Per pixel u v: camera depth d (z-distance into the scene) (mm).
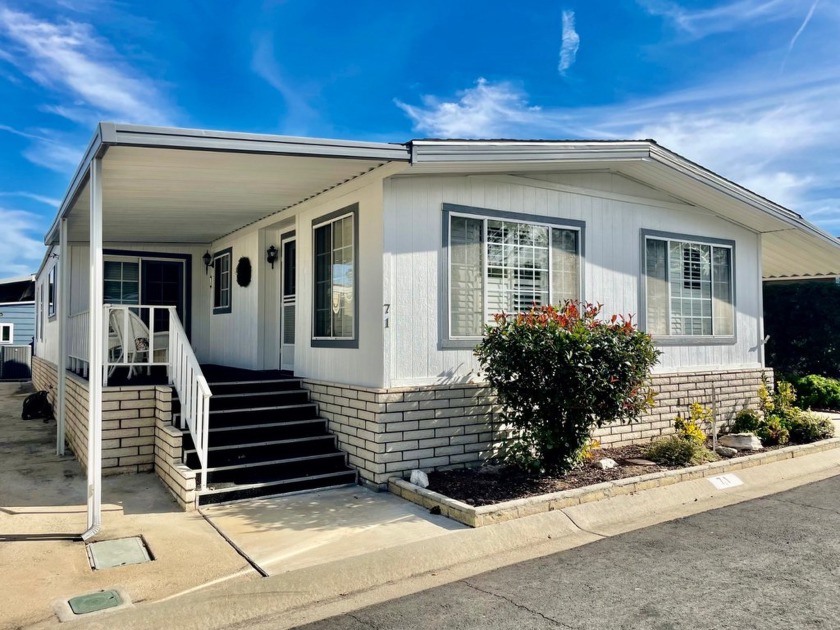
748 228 10555
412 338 6887
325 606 4070
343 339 7434
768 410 9641
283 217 8820
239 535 5195
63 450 8297
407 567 4656
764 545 5141
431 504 5891
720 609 3906
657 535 5453
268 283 9633
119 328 7977
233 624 3814
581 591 4207
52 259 12641
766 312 15797
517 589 4266
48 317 13867
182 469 6016
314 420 7516
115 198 7324
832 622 3723
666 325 9352
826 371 15062
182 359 6801
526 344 6301
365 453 6766
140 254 11609
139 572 4461
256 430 7125
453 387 7031
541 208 7984
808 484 7348
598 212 8562
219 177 6473
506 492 6133
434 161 6312
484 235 7473
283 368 9469
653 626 3682
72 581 4301
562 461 6719
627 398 6590
